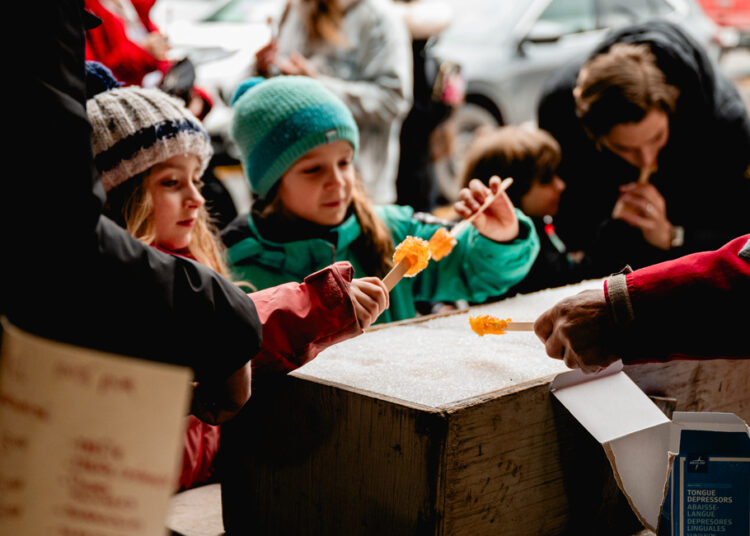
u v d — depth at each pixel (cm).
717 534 95
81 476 56
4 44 65
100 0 245
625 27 225
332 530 102
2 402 58
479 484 94
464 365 109
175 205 133
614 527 111
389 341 123
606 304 98
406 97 296
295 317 97
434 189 410
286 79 165
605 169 225
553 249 219
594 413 100
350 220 171
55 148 66
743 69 556
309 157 160
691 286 96
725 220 226
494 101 556
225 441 115
